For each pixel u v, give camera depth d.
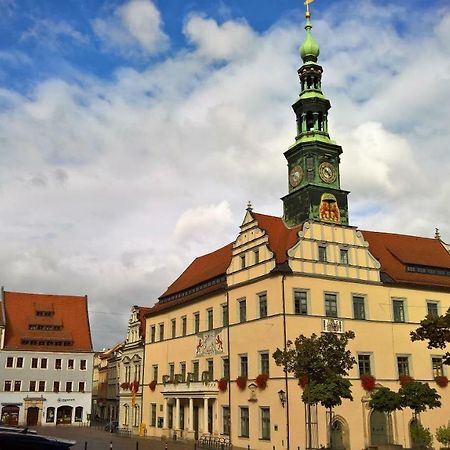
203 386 52.78
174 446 48.75
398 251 55.53
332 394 35.00
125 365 76.56
